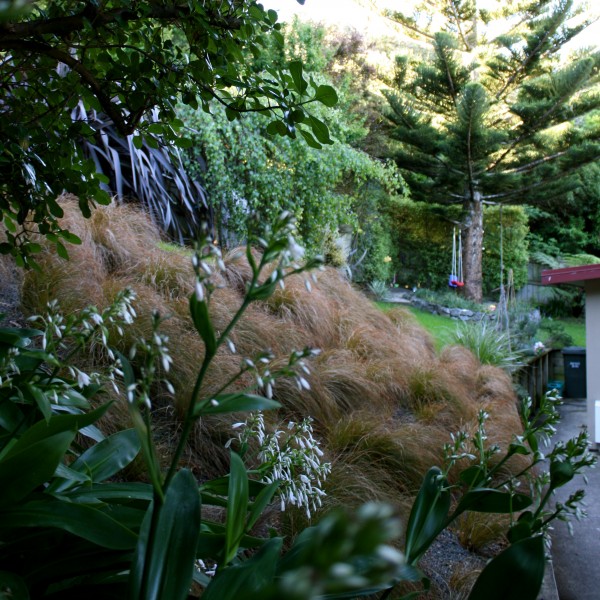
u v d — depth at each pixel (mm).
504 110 17312
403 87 15141
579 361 10617
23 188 1718
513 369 8125
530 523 1263
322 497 2857
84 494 1234
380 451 3693
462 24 17047
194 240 726
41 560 1071
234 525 975
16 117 1765
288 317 5238
